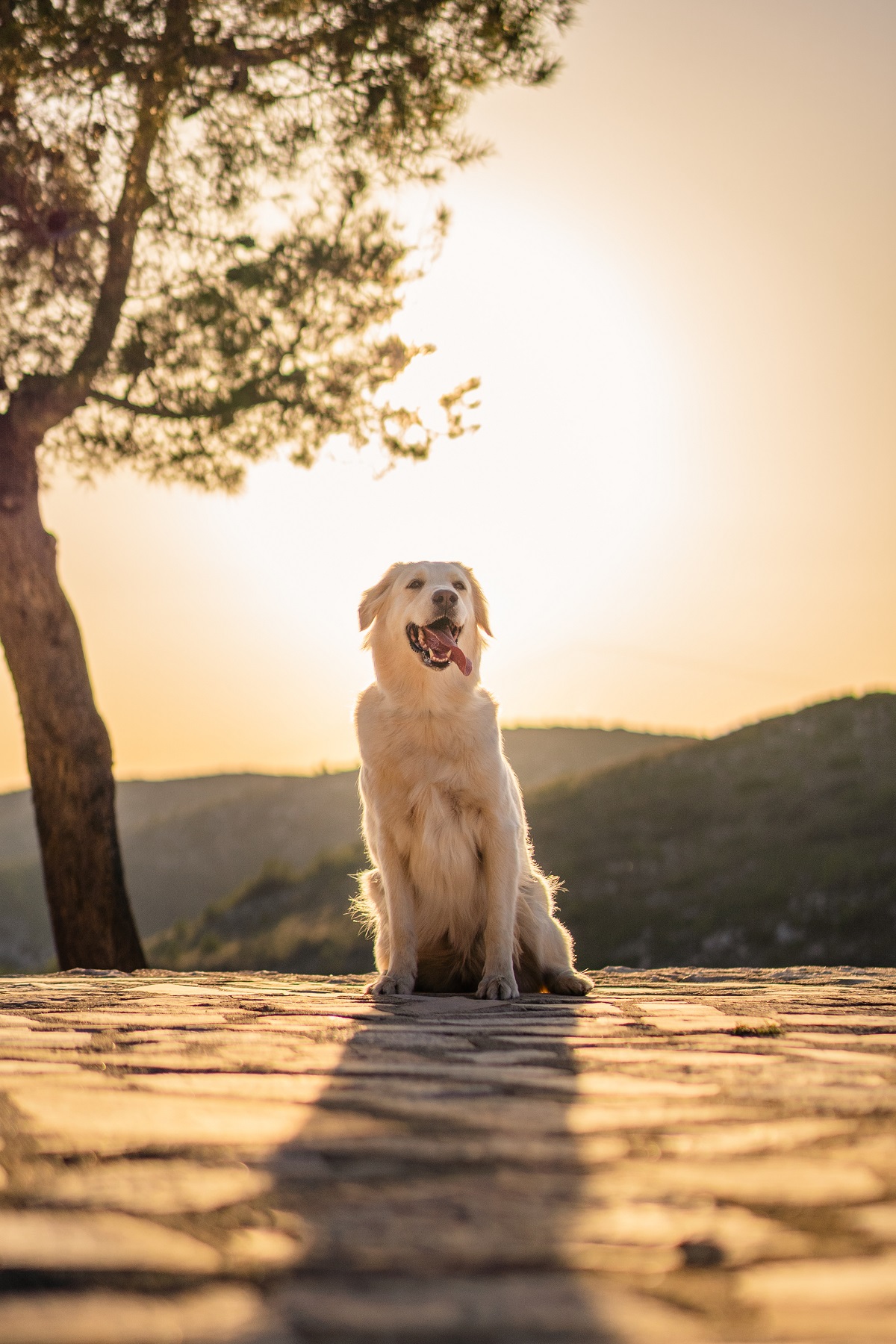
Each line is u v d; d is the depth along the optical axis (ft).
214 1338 3.50
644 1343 3.47
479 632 18.15
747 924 64.64
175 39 29.78
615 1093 7.36
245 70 31.55
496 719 16.83
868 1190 5.07
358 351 35.65
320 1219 4.65
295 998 15.44
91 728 34.35
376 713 16.92
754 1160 5.62
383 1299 3.82
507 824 16.56
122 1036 10.37
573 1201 4.90
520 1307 3.76
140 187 32.24
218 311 32.42
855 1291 3.89
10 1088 7.45
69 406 33.40
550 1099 7.14
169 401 34.01
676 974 22.70
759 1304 3.77
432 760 16.43
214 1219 4.64
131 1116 6.54
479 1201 4.89
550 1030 11.05
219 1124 6.35
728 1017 12.44
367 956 72.33
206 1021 11.80
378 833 16.99
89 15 28.58
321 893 88.89
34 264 33.06
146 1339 3.48
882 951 58.49
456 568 17.72
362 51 31.78
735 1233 4.49
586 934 68.49
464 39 32.27
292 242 33.14
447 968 17.42
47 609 34.06
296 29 31.83
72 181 32.58
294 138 32.81
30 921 143.95
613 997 15.96
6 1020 11.73
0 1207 4.77
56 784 33.78
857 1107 6.88
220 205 33.32
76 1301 3.79
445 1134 6.14
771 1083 7.75
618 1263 4.16
